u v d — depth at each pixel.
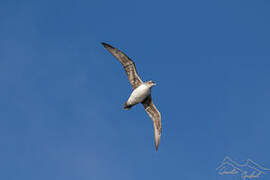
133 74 28.38
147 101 29.64
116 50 27.27
